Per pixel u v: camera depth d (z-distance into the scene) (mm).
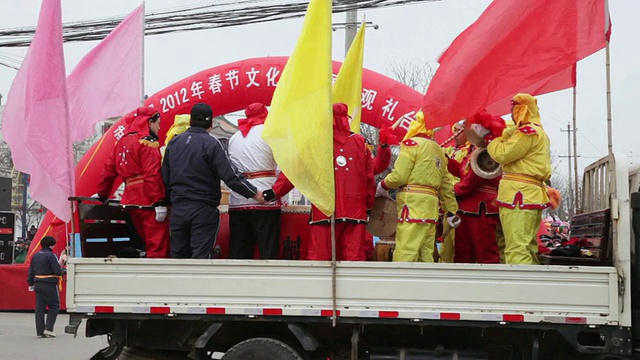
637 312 6273
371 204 7367
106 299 6766
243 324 7180
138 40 10203
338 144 7125
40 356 11266
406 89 13141
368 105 13164
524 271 6137
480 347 6957
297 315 6457
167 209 7918
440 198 7586
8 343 12758
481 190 7660
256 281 6543
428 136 7301
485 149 7402
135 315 6805
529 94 7215
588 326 6102
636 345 6266
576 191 8211
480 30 6777
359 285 6359
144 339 7340
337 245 7172
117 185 10883
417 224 7102
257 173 7703
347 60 8617
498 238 7910
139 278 6723
